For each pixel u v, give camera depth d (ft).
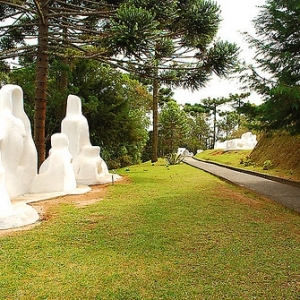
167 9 31.68
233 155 76.43
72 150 36.68
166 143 129.18
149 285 10.43
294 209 21.40
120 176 42.73
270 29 29.19
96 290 10.07
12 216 17.48
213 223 17.95
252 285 10.51
